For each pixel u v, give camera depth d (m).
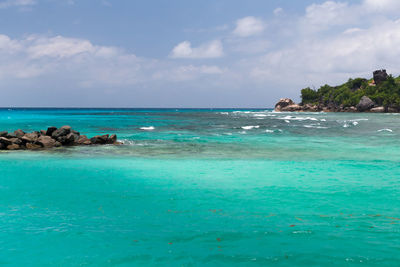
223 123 54.97
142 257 5.29
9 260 5.20
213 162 15.76
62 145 22.64
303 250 5.54
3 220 7.06
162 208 8.01
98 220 7.09
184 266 4.97
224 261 5.14
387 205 8.29
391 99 138.38
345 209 7.94
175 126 46.38
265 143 24.72
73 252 5.49
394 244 5.80
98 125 48.19
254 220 7.11
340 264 5.03
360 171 13.33
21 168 13.80
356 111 149.12
